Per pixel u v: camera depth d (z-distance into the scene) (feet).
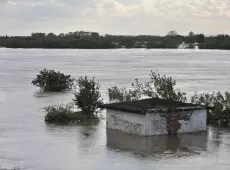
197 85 169.78
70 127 85.46
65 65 333.42
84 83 103.76
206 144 70.85
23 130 82.28
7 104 118.21
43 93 145.79
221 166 58.34
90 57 517.96
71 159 61.72
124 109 79.25
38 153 65.16
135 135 77.56
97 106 96.73
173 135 77.66
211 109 86.99
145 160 61.16
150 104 81.25
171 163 59.67
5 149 67.41
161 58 496.23
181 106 79.66
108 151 66.13
